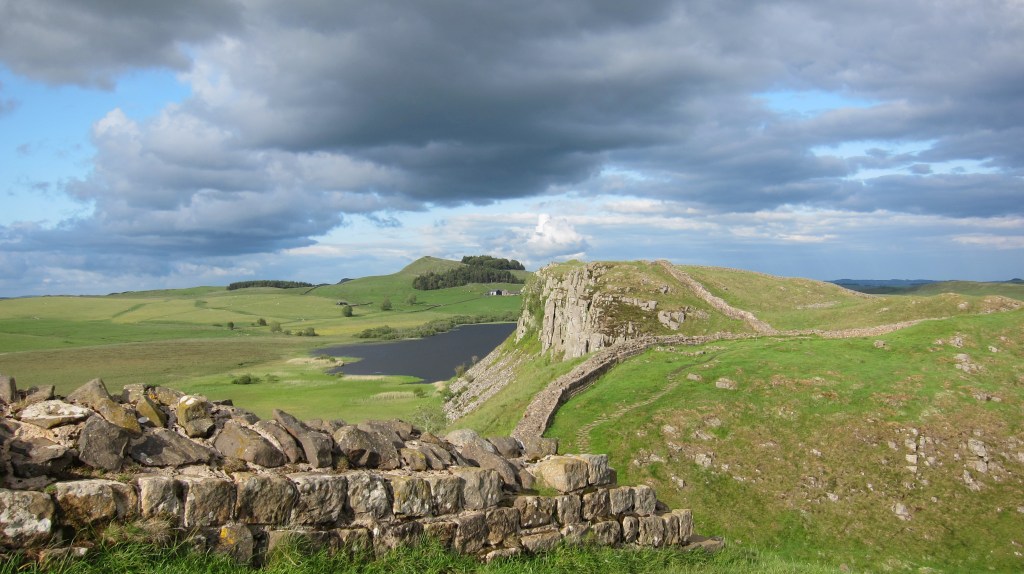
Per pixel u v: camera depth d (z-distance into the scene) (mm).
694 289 80188
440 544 11828
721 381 43156
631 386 44406
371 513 11375
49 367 135875
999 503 31734
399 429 14242
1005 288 194375
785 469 34625
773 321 67688
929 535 29922
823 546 29469
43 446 9375
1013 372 43594
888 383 42219
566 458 15086
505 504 13289
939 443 35781
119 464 9805
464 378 97500
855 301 76375
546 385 48562
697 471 34531
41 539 8469
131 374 125688
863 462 34812
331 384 108812
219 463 10781
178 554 9305
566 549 13320
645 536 15414
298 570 9828
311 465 11617
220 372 130000
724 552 17000
